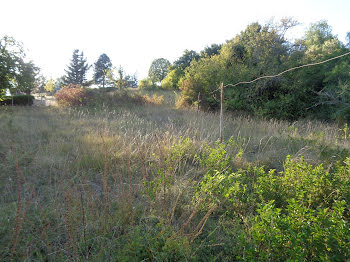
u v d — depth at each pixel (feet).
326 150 18.21
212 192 10.76
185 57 111.34
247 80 43.32
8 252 7.79
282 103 40.91
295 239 6.68
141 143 17.01
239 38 50.39
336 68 38.19
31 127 23.39
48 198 10.86
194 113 37.27
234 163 15.67
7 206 10.12
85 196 10.88
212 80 46.34
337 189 10.21
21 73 47.50
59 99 48.32
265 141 21.48
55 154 15.81
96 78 202.90
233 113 42.80
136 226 8.63
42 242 8.02
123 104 47.42
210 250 8.14
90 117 32.14
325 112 40.68
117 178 13.24
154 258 7.40
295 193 10.34
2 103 57.31
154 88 85.87
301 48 48.32
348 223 8.23
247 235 8.34
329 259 6.47
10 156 15.20
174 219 9.61
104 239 8.16
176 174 13.89
